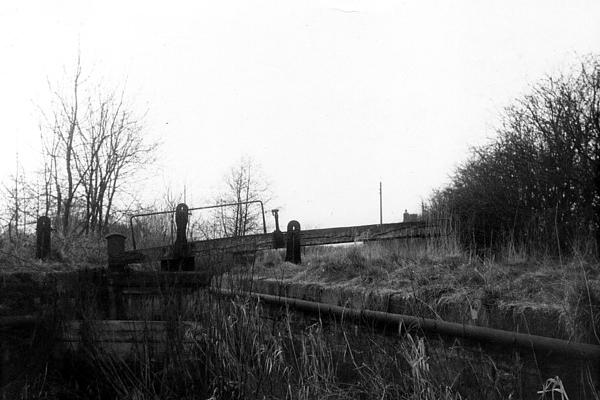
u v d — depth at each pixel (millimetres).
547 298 3934
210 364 5211
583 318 3402
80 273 6957
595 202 6523
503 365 3713
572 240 6145
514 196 7492
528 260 5859
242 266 6605
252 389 5008
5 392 5723
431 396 3840
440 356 4223
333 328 5344
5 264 7449
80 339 5887
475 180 8438
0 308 6133
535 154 7379
